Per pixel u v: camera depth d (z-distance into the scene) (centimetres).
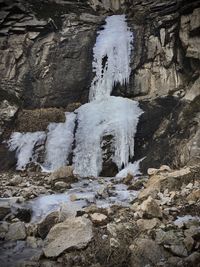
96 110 1431
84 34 1716
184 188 720
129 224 546
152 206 575
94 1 1911
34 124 1444
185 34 1453
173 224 547
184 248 459
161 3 1655
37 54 1653
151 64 1573
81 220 518
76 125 1426
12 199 751
